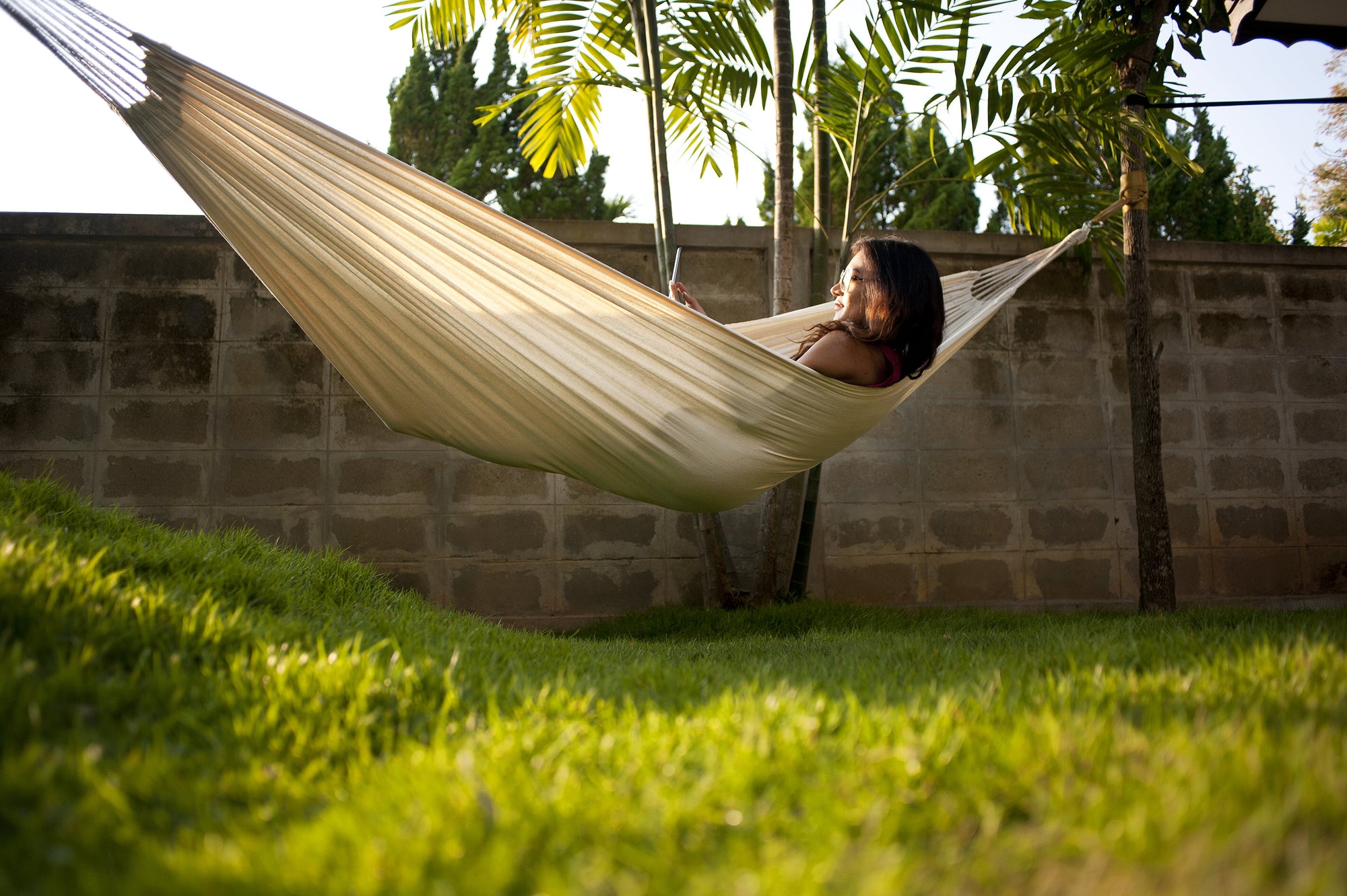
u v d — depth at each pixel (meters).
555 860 0.92
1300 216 12.57
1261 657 1.78
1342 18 3.76
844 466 5.17
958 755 1.19
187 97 2.27
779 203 4.59
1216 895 0.78
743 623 4.23
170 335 4.83
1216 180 12.14
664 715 1.48
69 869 0.89
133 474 4.75
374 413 4.90
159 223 4.82
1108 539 5.26
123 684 1.36
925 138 12.69
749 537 5.07
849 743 1.25
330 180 2.28
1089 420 5.33
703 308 5.20
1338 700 1.37
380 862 0.89
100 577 1.80
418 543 4.87
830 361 2.49
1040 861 0.89
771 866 0.86
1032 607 5.16
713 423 2.49
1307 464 5.46
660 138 4.59
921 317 2.48
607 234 5.14
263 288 4.89
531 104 5.06
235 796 1.12
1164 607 4.11
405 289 2.42
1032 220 5.27
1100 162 4.41
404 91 14.84
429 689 1.62
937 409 5.25
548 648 2.61
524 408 2.59
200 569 2.47
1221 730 1.18
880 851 0.91
